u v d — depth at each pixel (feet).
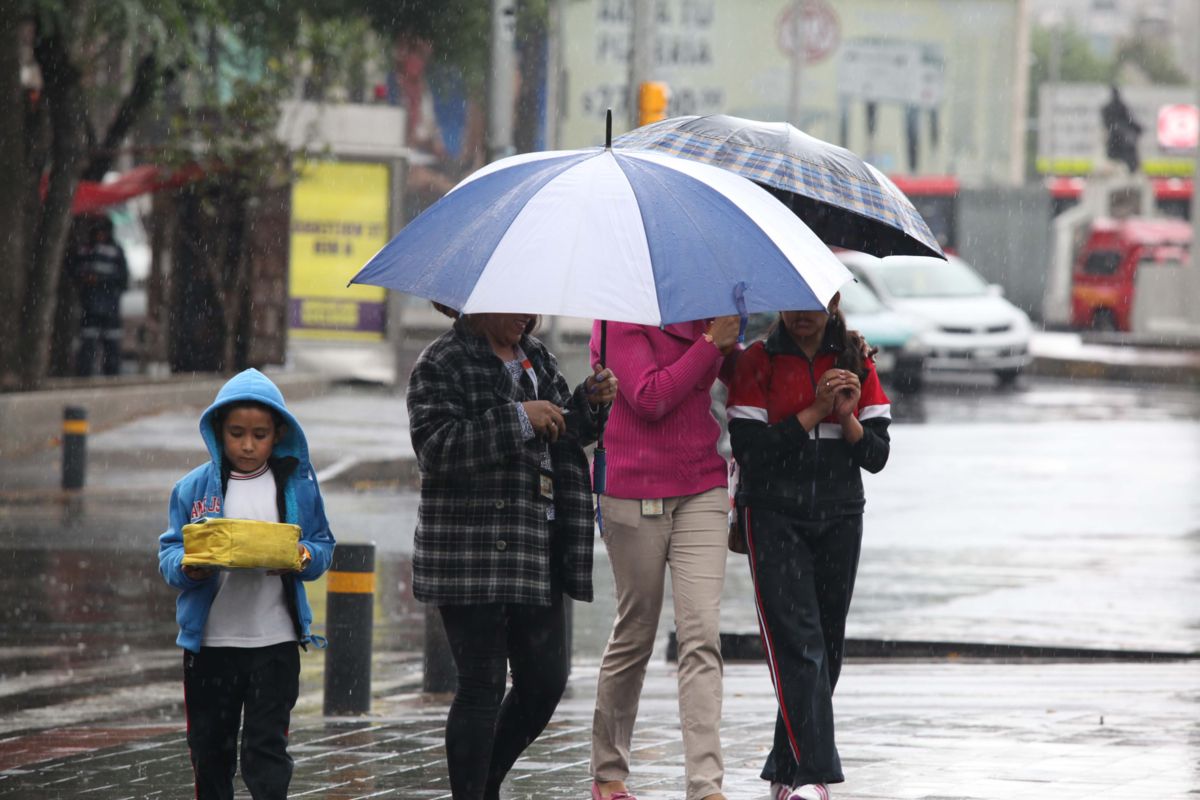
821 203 68.74
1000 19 538.88
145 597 125.39
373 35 340.18
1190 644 108.58
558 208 54.34
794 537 63.21
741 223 55.47
